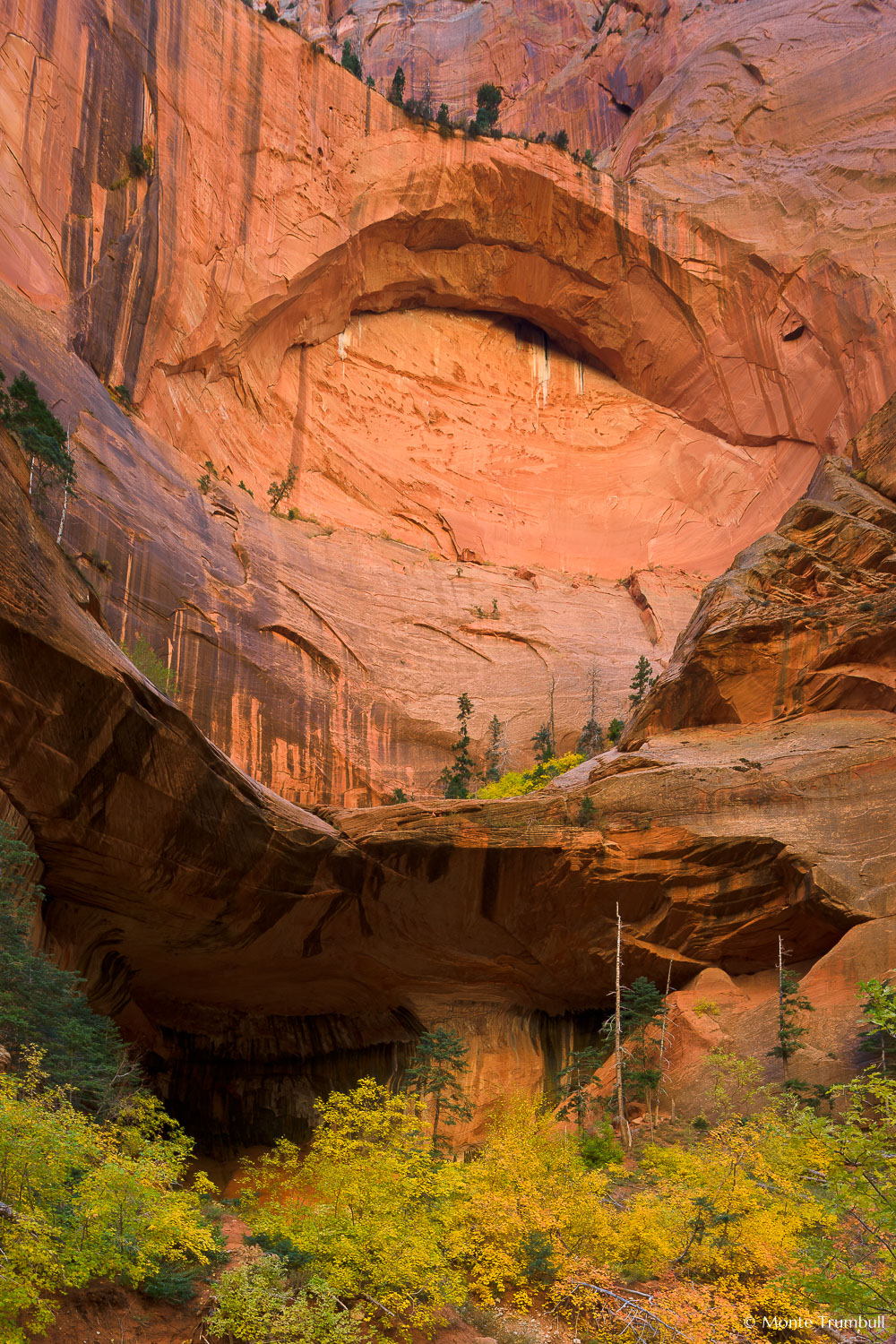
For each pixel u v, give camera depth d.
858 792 30.02
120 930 25.11
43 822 19.52
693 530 72.00
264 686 48.12
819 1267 11.23
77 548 40.06
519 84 99.75
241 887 25.56
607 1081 27.75
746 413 74.62
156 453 49.06
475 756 54.03
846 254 71.31
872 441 42.34
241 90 61.19
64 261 46.91
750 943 29.89
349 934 30.03
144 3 54.81
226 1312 10.14
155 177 53.06
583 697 58.69
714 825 30.11
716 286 74.62
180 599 45.41
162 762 21.45
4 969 15.09
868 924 27.48
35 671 17.80
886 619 33.97
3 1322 8.30
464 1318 12.48
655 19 95.38
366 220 67.75
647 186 76.31
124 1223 10.01
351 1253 11.86
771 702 34.94
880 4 82.50
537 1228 14.19
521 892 30.59
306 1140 31.66
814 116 78.62
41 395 40.94
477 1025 32.22
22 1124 9.59
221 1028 32.69
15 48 46.28
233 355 58.91
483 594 62.22
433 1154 16.50
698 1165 16.20
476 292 77.62
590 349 81.25
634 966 30.94
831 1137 11.14
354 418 69.00
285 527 56.66
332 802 48.84
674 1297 12.91
